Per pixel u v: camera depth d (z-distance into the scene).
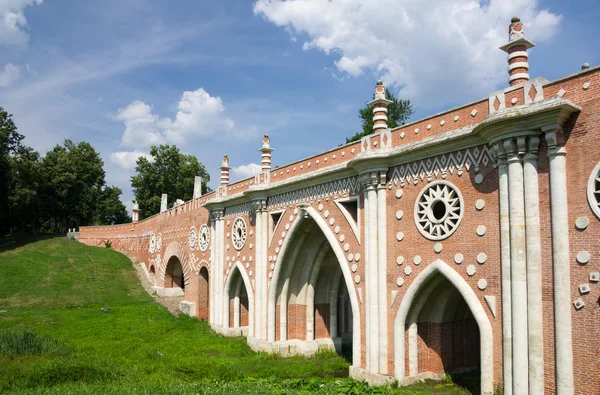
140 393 14.12
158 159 68.88
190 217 37.09
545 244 12.60
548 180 12.67
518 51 14.09
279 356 23.86
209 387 15.14
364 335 18.53
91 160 70.31
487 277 14.12
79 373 17.00
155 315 34.69
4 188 55.69
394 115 46.66
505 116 12.92
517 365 12.77
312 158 22.59
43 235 62.56
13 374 16.88
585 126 12.08
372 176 18.02
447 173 15.75
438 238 15.77
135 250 52.78
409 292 16.61
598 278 11.46
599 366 11.31
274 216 25.78
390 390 15.58
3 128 55.16
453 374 17.39
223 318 30.02
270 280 25.06
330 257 24.66
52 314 33.31
